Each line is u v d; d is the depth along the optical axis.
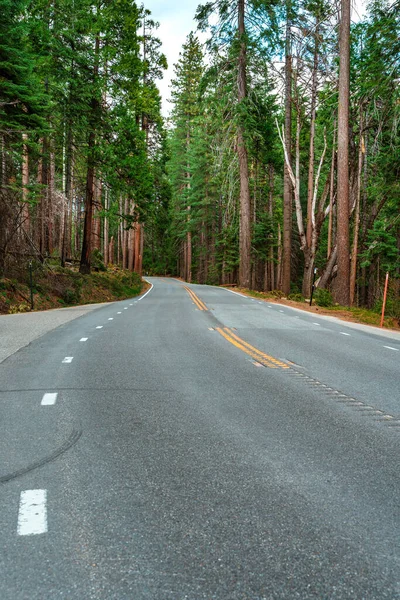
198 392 6.06
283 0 28.42
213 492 3.18
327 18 26.67
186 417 4.96
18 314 17.25
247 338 11.34
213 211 59.88
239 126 32.41
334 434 4.50
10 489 3.20
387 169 27.31
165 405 5.41
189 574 2.28
